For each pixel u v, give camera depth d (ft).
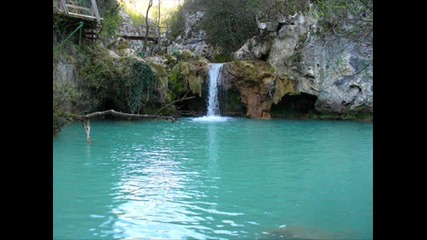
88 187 23.53
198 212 19.48
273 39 67.87
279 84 65.16
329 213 19.45
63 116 38.04
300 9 65.00
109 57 57.93
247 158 32.73
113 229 17.10
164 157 32.78
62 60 50.08
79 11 62.28
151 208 19.97
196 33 92.48
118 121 58.18
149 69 59.98
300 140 42.45
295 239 16.12
